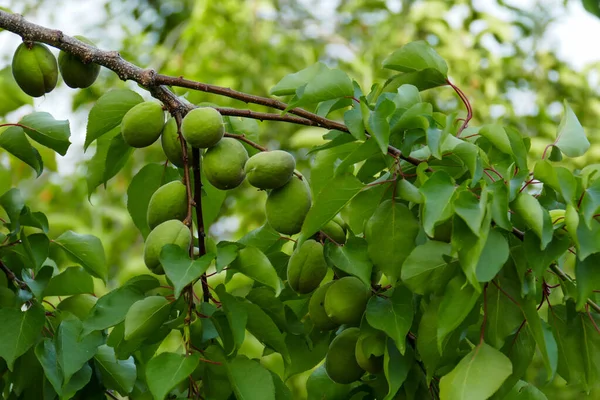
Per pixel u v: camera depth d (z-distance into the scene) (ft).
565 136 3.87
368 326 3.63
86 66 3.93
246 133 4.13
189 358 3.47
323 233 3.77
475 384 3.41
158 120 3.80
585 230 3.44
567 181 3.46
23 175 7.06
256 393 3.55
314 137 6.91
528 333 3.62
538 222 3.40
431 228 3.37
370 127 3.53
